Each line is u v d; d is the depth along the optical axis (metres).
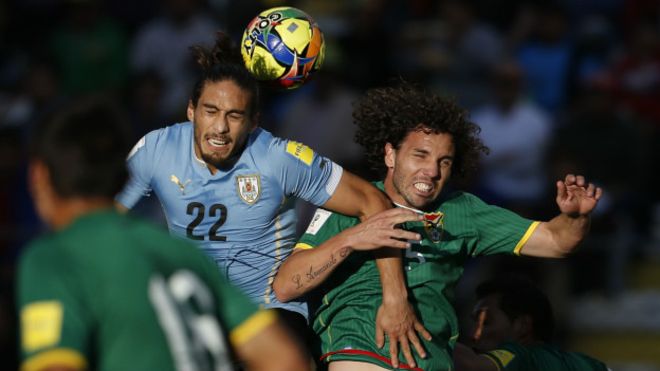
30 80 35.78
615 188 34.41
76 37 37.66
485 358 17.30
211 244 16.84
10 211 31.88
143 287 10.71
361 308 16.48
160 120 34.72
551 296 32.28
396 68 36.50
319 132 33.97
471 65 37.22
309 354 16.98
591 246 33.78
